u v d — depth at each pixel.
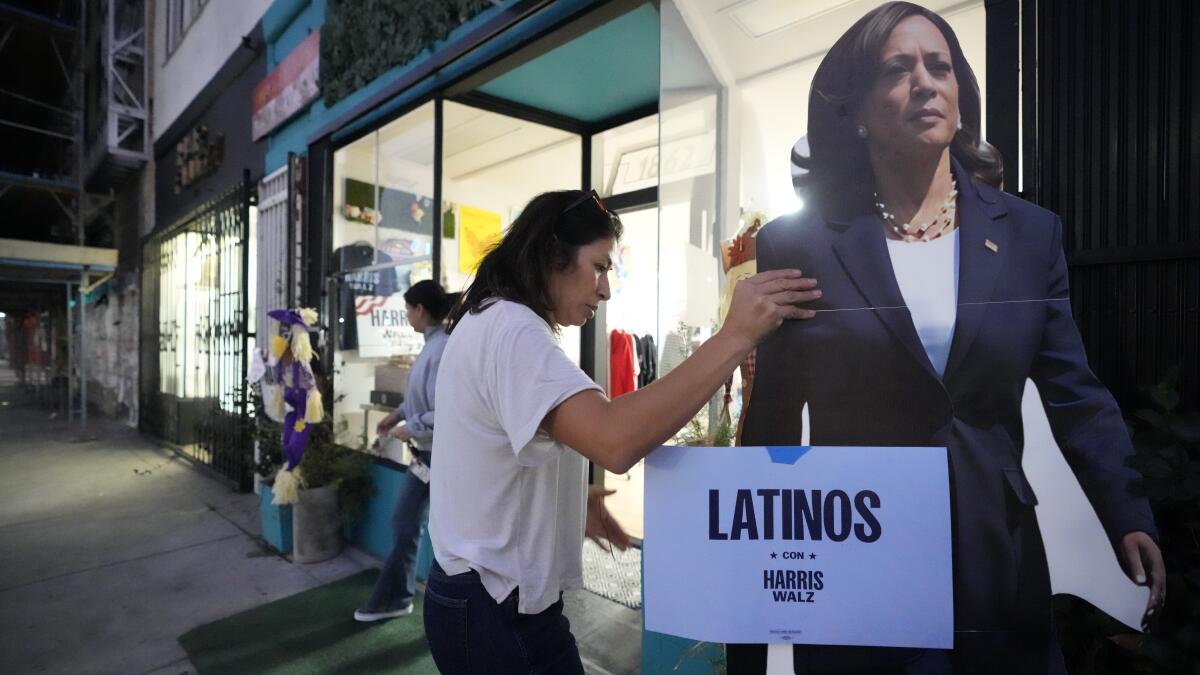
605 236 1.17
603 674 2.51
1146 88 1.21
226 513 4.81
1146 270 1.23
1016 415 1.01
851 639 1.01
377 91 3.69
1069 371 1.02
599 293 1.19
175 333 7.50
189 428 7.24
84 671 2.61
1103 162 1.25
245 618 3.04
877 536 1.01
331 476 3.88
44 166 15.35
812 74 1.40
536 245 1.13
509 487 1.08
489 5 2.88
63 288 13.54
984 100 1.27
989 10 1.27
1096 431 0.99
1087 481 0.98
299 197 4.61
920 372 1.02
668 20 1.77
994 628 0.98
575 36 2.72
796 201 1.13
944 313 1.03
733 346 1.01
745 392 1.08
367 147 4.13
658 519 1.08
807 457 1.03
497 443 1.06
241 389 5.33
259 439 4.36
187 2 7.21
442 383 1.15
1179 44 1.18
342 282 4.33
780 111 1.47
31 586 3.46
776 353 1.06
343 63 4.05
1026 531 0.99
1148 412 1.11
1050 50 1.28
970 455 1.00
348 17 3.97
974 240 1.05
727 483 1.05
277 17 4.84
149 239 8.50
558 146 4.31
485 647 1.05
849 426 1.03
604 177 4.20
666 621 1.07
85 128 10.97
